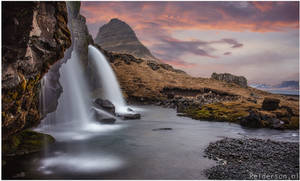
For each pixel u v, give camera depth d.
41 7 15.36
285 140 28.77
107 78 72.19
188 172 16.09
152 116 51.00
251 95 111.38
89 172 15.79
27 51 14.10
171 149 22.62
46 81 24.47
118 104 69.88
